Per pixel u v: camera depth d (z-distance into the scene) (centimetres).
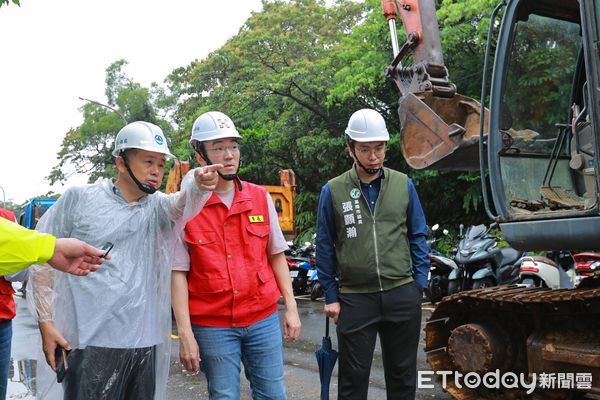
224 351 291
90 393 251
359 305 335
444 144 457
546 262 642
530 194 376
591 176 337
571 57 399
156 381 273
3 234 186
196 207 263
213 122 294
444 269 877
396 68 511
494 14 385
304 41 2266
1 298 278
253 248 300
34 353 689
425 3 499
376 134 330
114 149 267
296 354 640
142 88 3681
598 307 369
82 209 263
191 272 296
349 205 339
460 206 1488
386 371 344
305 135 1869
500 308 422
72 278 258
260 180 2030
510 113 377
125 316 256
